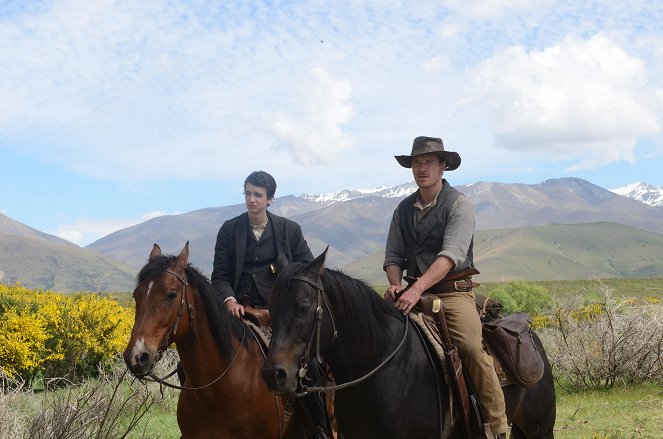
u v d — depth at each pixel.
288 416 5.71
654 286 55.41
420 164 4.91
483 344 5.02
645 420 10.24
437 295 4.88
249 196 6.13
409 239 5.05
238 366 5.38
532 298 29.72
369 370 4.39
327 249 4.16
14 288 15.27
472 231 4.84
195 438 5.46
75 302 15.11
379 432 4.40
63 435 6.15
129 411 10.41
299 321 4.00
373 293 4.55
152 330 4.86
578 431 9.84
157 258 5.16
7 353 12.34
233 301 5.83
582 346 14.45
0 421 6.52
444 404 4.60
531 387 5.59
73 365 13.83
